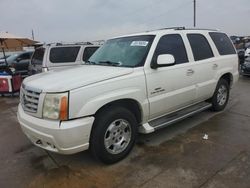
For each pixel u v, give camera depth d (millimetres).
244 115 5656
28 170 3734
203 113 5836
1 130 5559
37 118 3389
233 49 6188
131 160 3797
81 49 8750
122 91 3652
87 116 3303
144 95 3953
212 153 3898
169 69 4305
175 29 4809
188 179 3246
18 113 3836
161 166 3588
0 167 3867
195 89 4887
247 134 4594
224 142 4277
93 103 3328
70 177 3461
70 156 4031
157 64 4027
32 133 3432
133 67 3943
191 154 3895
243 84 9570
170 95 4363
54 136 3188
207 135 4582
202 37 5309
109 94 3506
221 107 5914
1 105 8086
